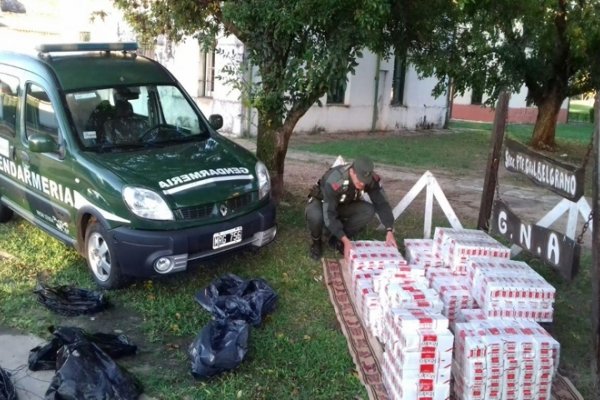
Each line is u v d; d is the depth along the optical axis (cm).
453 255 494
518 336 365
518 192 989
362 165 548
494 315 416
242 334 403
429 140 1744
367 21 569
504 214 531
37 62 592
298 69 624
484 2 735
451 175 1141
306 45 639
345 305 504
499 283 420
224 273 564
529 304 418
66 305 480
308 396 381
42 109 570
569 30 1170
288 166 1155
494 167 560
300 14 594
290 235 676
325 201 568
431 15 716
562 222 787
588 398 392
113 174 496
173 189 495
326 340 449
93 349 372
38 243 627
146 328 460
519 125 2419
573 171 436
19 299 500
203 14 712
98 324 466
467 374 359
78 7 1839
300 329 467
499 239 669
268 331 459
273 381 395
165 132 595
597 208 375
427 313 370
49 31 2345
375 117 1916
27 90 592
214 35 721
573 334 473
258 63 681
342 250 624
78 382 348
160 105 610
